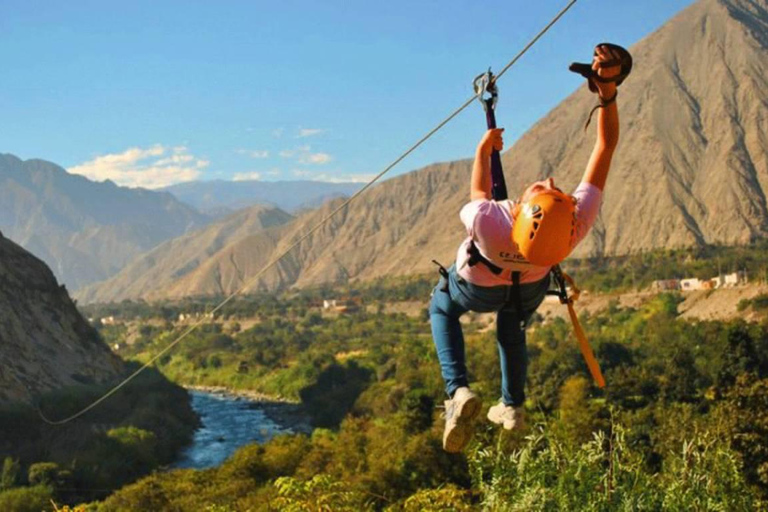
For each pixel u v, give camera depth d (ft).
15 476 206.49
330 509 32.78
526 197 15.88
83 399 300.81
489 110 17.95
